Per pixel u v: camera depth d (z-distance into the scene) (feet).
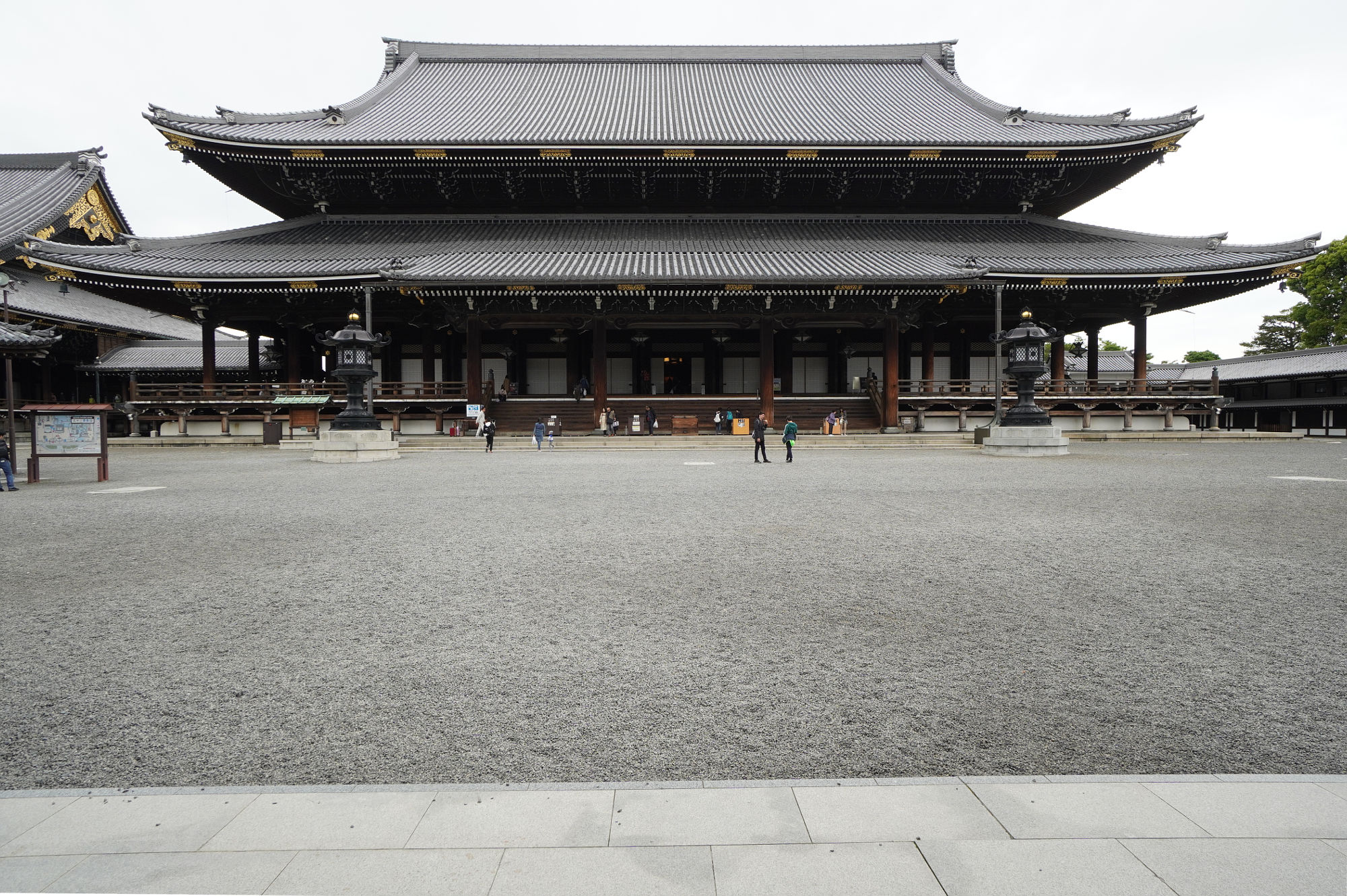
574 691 15.30
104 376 157.99
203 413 122.93
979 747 12.82
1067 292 128.16
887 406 122.42
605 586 24.12
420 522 37.83
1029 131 141.08
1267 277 121.19
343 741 13.04
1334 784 11.18
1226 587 23.82
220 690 15.43
